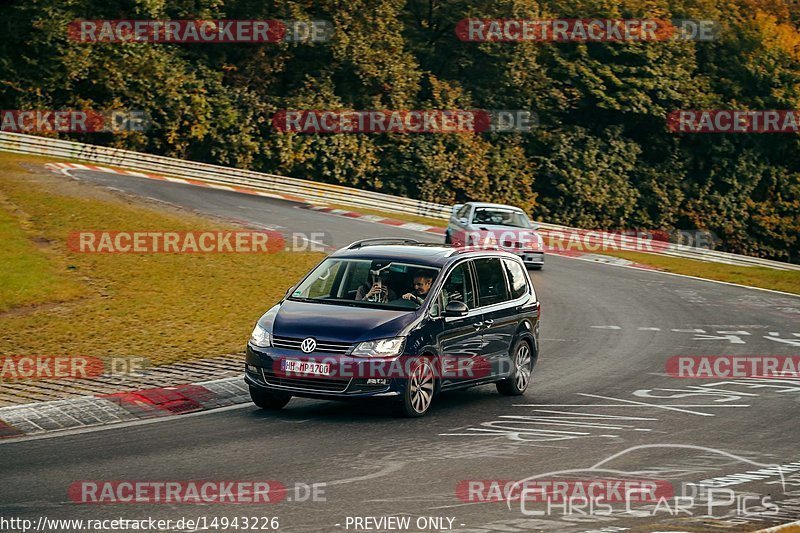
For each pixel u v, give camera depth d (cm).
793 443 3984
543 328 7381
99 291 6994
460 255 4753
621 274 11019
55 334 5688
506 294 4947
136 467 3262
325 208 13875
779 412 4684
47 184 11350
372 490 3028
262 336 4209
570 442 3862
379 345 4116
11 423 3862
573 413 4500
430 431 3981
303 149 18388
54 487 2986
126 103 17138
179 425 3972
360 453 3547
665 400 4916
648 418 4428
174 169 15150
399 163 19412
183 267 8112
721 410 4691
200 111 17588
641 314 8306
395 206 15425
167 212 10744
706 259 14912
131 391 4472
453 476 3241
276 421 4097
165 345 5581
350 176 18850
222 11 18625
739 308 9019
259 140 18350
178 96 17350
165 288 7300
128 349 5416
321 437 3809
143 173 14862
